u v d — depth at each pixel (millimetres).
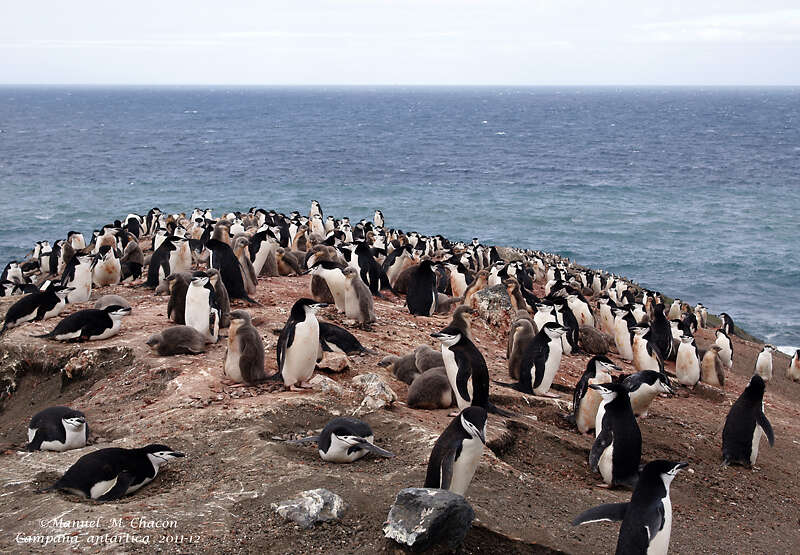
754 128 195375
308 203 76750
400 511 6609
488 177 98250
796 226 65812
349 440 8273
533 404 11961
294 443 8852
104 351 12375
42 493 7586
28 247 53312
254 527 6855
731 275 50688
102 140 141625
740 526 9297
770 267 52500
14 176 88438
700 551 8219
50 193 76625
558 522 7844
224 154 121250
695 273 51250
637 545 6598
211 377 11062
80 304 15117
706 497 10172
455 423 7336
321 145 141250
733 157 121875
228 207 73062
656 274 51156
